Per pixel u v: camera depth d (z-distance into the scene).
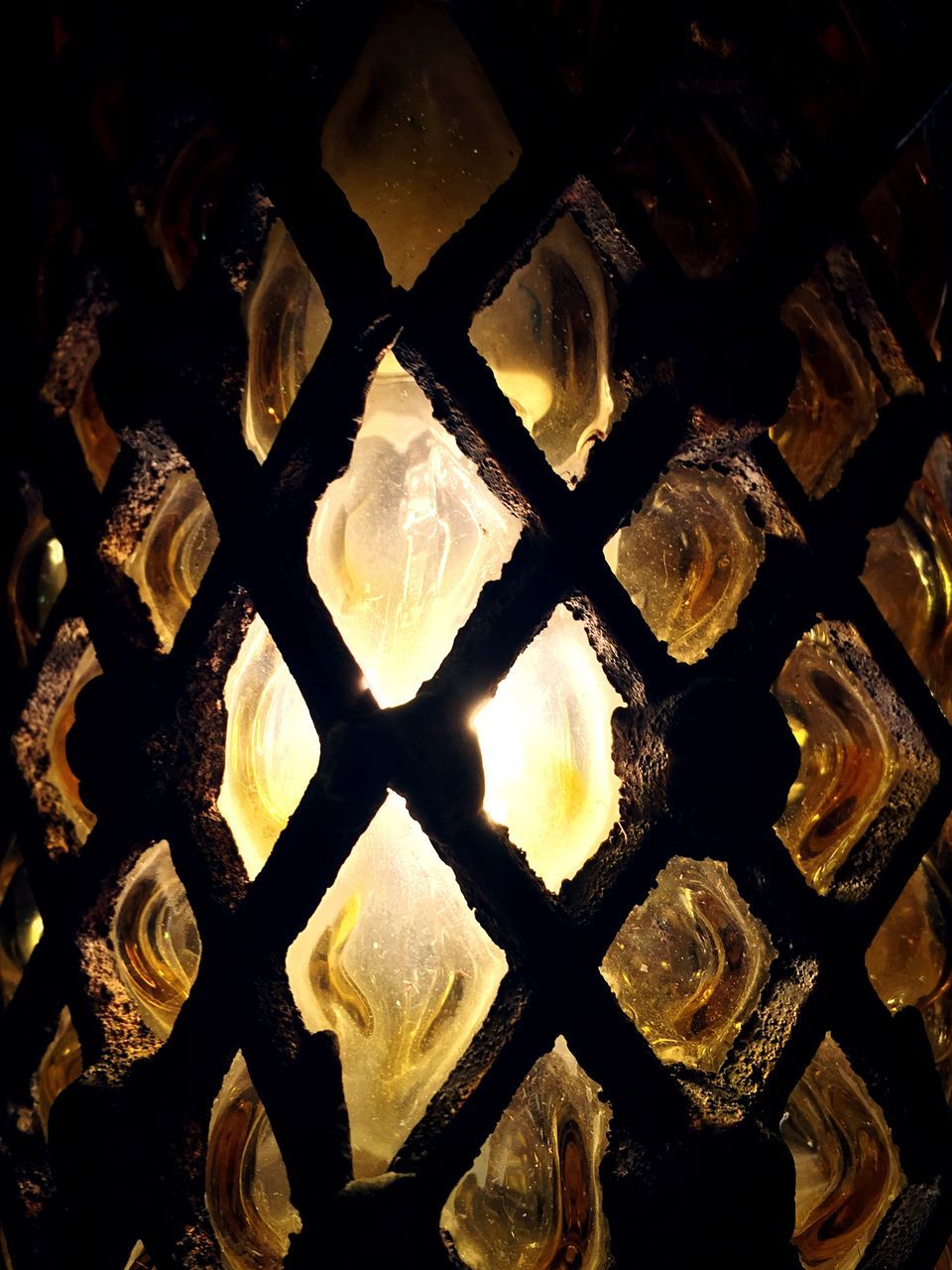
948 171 0.19
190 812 0.17
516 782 0.17
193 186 0.18
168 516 0.18
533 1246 0.17
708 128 0.17
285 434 0.16
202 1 0.16
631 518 0.16
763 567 0.17
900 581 0.19
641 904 0.17
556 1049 0.18
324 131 0.16
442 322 0.15
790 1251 0.15
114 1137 0.16
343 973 0.18
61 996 0.18
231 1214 0.17
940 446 0.18
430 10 0.16
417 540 0.17
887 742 0.18
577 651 0.17
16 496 0.21
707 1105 0.15
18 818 0.19
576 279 0.17
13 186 0.20
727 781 0.15
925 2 0.17
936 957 0.19
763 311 0.16
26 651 0.20
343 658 0.15
